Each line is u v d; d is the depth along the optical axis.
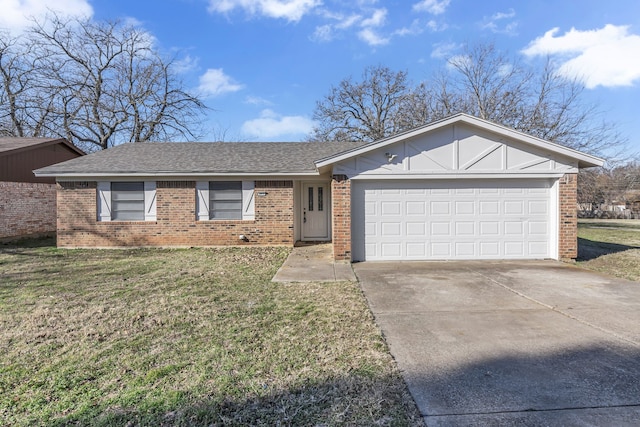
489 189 8.84
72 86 23.98
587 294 5.63
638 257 9.10
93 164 11.50
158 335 3.98
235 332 4.06
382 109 30.22
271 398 2.68
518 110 21.23
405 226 8.86
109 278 6.97
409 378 2.98
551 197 8.77
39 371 3.14
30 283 6.55
